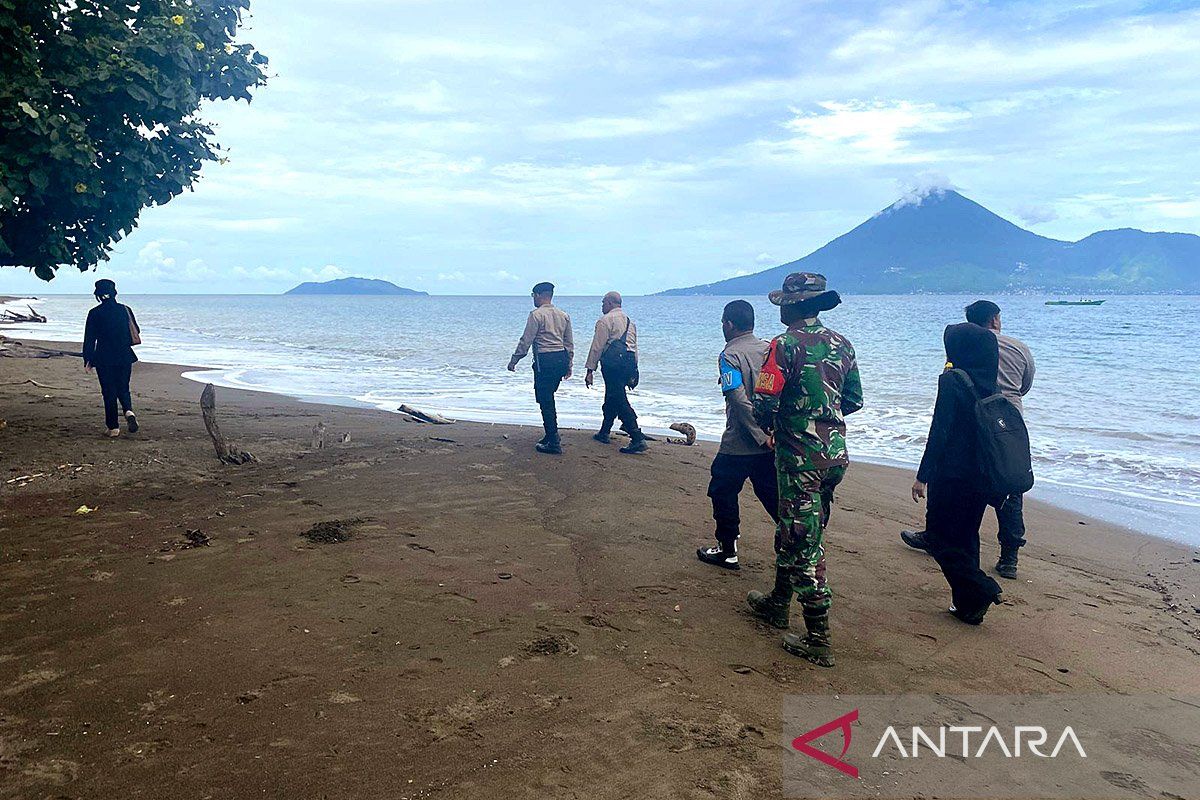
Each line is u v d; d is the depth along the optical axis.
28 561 4.73
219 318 70.69
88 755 2.73
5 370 16.91
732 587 4.82
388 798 2.54
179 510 5.93
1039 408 14.28
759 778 2.76
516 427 10.76
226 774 2.64
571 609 4.30
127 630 3.78
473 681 3.39
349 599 4.25
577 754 2.85
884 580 5.18
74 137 6.75
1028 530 6.98
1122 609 4.93
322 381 18.11
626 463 8.31
